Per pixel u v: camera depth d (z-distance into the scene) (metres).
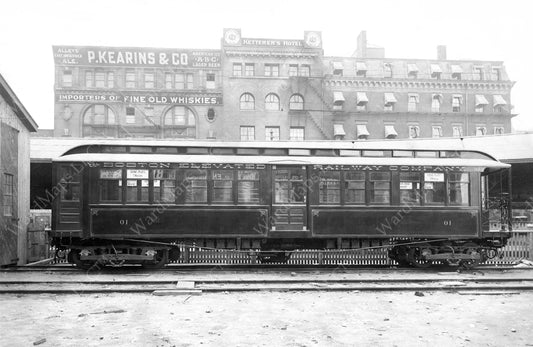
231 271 15.33
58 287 12.34
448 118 52.47
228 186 15.45
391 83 52.06
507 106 53.81
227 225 15.35
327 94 51.00
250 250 16.14
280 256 16.80
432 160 16.14
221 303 10.66
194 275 14.41
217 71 50.25
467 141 27.52
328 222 15.56
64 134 47.75
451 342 7.71
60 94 47.91
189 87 49.91
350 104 51.50
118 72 48.97
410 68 53.56
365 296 11.55
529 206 31.36
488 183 18.91
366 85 51.84
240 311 9.88
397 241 16.28
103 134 48.31
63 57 48.28
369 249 17.66
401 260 16.89
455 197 16.06
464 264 16.22
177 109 49.53
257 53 49.78
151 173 15.24
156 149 15.66
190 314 9.59
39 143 26.98
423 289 12.27
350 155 16.25
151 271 15.27
